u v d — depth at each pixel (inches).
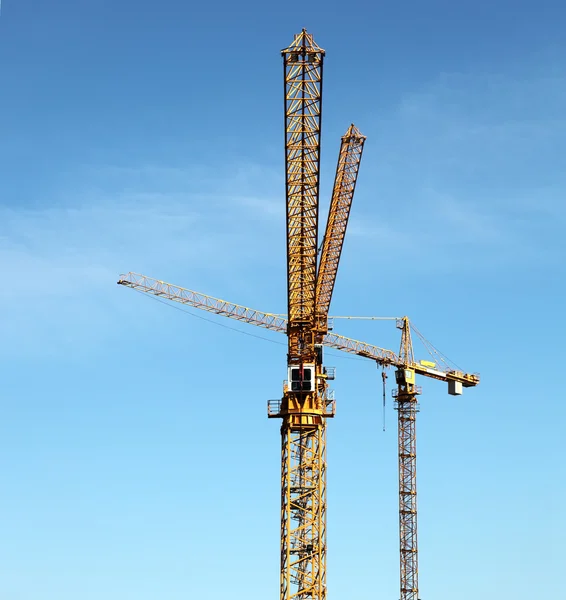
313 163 6338.6
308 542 6683.1
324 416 6914.4
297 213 6520.7
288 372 6855.3
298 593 6604.3
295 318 6909.5
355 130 7716.5
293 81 6146.7
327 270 7770.7
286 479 6776.6
